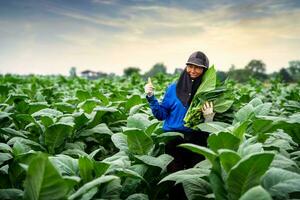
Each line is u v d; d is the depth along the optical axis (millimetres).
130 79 15695
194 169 3027
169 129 4555
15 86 11195
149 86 4598
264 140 3674
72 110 5840
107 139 5406
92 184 2467
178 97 4500
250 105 4418
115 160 3201
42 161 2139
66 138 4535
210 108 4293
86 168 2914
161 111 4621
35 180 2248
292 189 2441
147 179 3553
